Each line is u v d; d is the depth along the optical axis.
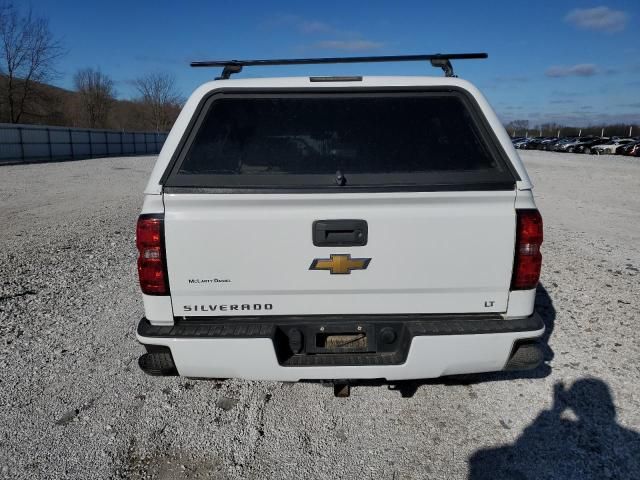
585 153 44.66
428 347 2.48
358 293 2.56
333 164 2.53
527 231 2.50
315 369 2.52
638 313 4.71
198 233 2.47
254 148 2.57
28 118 55.34
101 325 4.50
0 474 2.59
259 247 2.48
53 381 3.51
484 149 2.56
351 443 2.85
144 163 31.44
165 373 2.59
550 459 2.69
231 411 3.17
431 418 3.07
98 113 71.38
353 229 2.47
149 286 2.53
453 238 2.49
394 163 2.53
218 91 2.66
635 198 13.73
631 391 3.34
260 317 2.59
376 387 3.43
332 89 2.67
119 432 2.95
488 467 2.64
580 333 4.26
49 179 19.64
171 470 2.64
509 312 2.59
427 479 2.56
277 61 3.01
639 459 2.68
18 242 8.06
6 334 4.29
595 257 6.93
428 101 2.68
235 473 2.62
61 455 2.74
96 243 7.99
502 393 3.33
